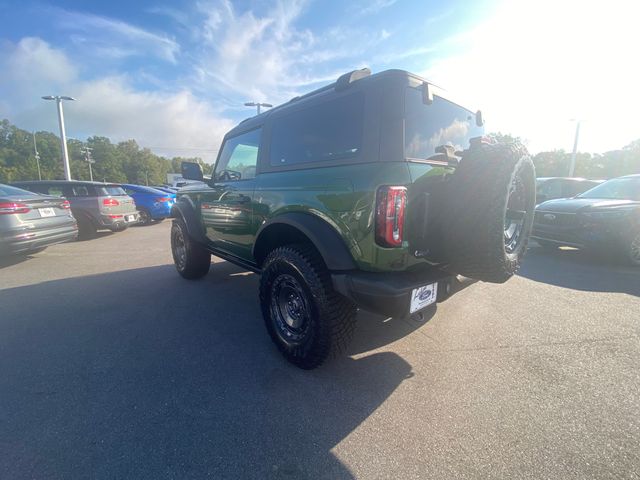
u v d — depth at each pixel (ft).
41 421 6.05
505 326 10.08
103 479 4.84
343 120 7.09
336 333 7.08
